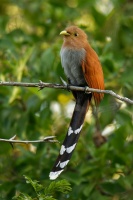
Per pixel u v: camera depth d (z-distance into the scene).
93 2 16.14
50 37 15.95
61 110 15.66
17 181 13.23
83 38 12.88
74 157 13.27
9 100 13.75
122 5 16.11
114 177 14.37
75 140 12.00
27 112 14.03
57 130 14.22
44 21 16.41
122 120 14.02
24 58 13.87
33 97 14.05
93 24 16.48
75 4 17.05
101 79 12.69
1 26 16.12
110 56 14.34
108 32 15.77
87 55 12.65
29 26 17.02
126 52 15.74
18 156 14.26
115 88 14.52
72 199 12.91
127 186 13.23
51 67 14.05
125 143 13.59
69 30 12.83
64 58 12.83
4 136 14.06
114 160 13.26
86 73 12.55
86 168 13.02
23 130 13.98
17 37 15.46
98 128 14.23
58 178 12.98
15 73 13.80
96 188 13.16
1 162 13.65
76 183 12.73
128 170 13.44
